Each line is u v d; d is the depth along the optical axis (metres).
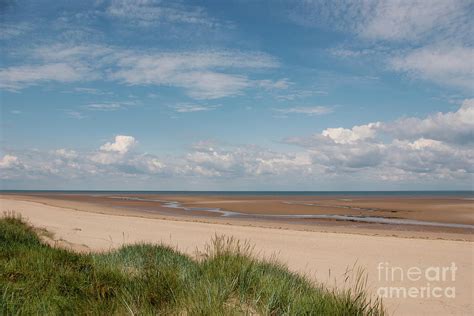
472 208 42.31
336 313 4.60
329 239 16.66
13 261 6.66
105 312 4.61
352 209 40.59
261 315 4.68
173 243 14.85
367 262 12.09
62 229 17.58
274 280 5.72
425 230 22.81
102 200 57.97
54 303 4.86
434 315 7.25
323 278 9.84
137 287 5.26
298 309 4.61
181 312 4.55
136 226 20.34
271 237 16.98
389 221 28.38
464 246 15.34
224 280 5.30
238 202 55.72
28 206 34.00
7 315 4.45
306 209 40.34
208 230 19.22
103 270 6.26
